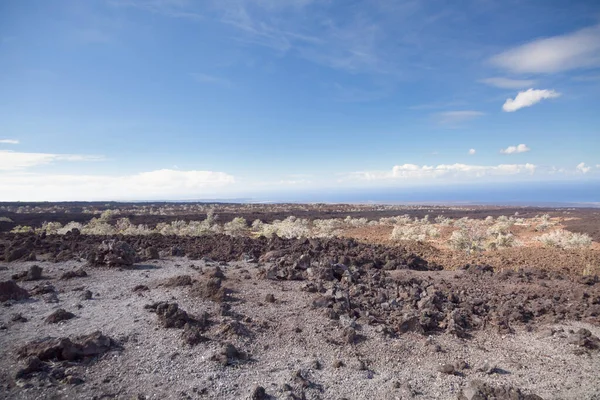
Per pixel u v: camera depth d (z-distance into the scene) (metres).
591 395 5.46
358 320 7.97
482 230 31.69
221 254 14.34
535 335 7.76
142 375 5.44
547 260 17.05
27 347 5.77
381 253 15.20
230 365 5.88
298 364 6.07
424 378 5.88
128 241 16.42
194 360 5.92
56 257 12.95
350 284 10.47
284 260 12.46
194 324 7.12
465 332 7.77
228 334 6.82
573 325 8.33
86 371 5.45
